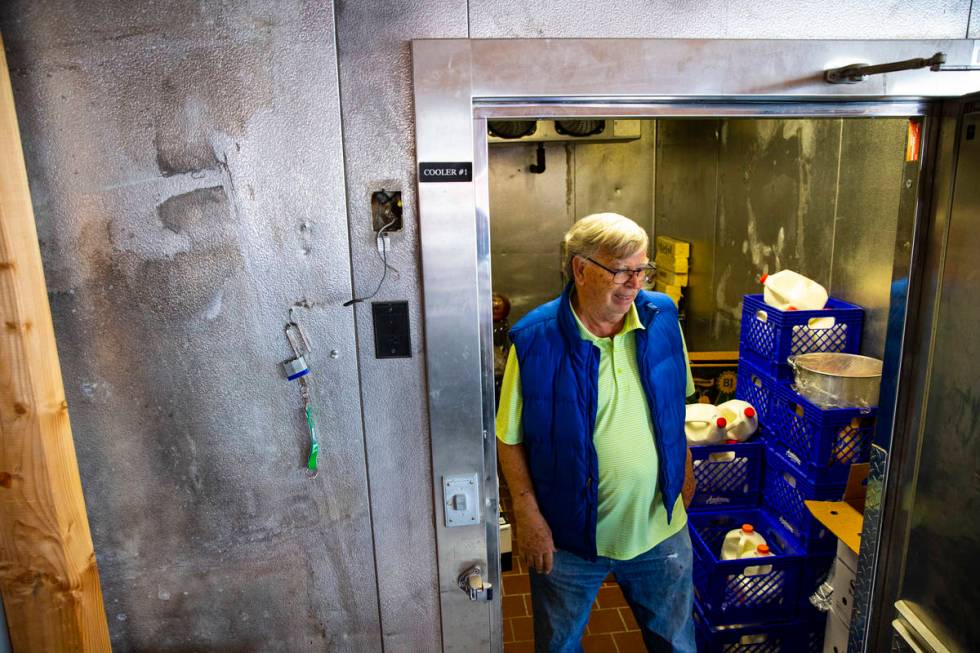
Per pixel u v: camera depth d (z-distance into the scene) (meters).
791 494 2.51
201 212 1.42
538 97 1.46
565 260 1.86
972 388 1.60
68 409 1.48
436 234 1.47
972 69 1.40
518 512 1.90
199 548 1.60
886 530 1.90
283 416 1.54
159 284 1.44
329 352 1.52
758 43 1.47
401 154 1.44
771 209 3.32
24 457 1.38
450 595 1.71
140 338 1.46
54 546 1.44
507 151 4.72
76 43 1.32
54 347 1.40
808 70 1.50
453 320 1.52
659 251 4.74
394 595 1.70
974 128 1.54
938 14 1.52
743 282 3.66
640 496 1.86
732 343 3.84
